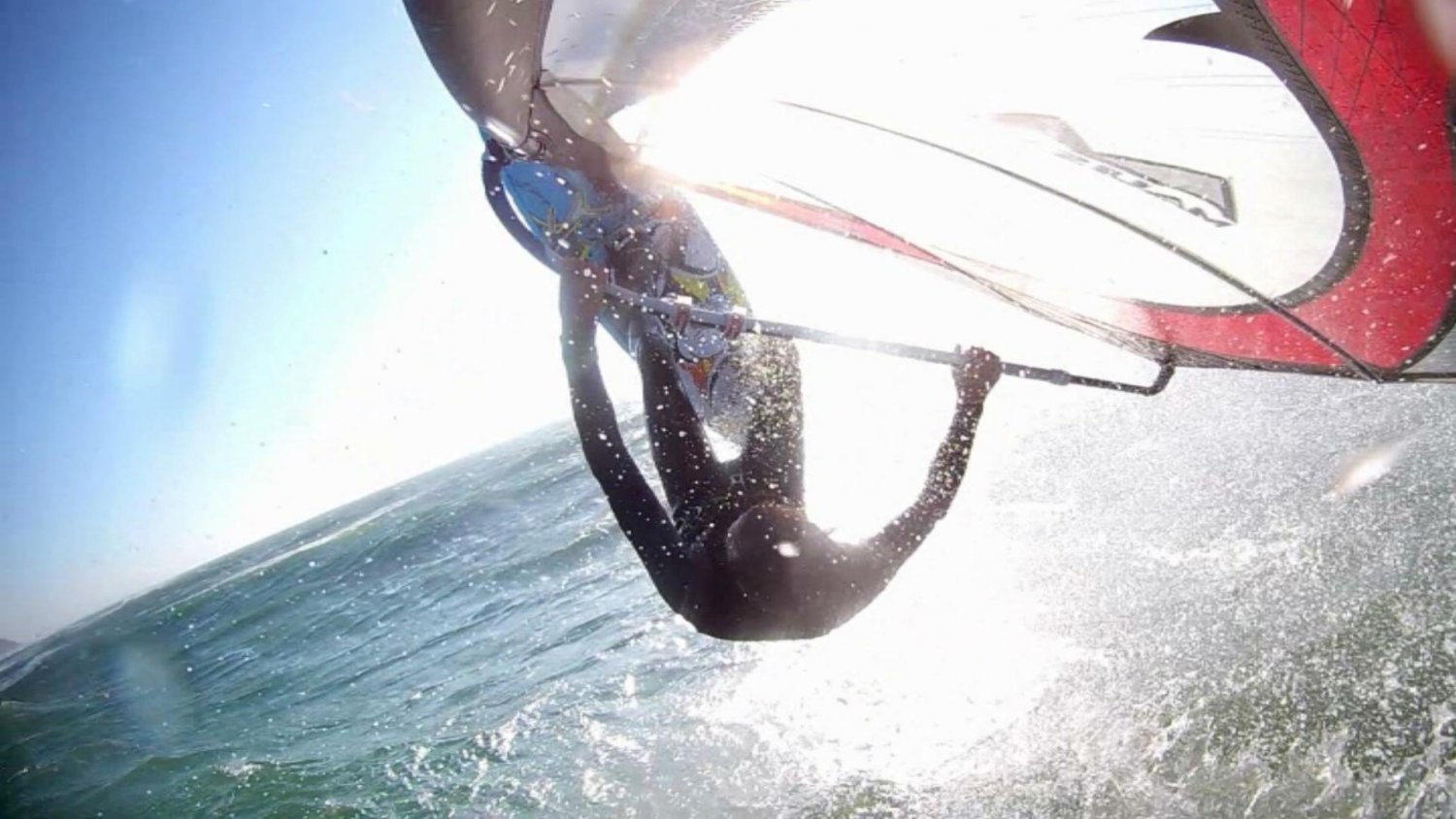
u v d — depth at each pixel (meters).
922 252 4.20
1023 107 3.31
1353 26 2.57
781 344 3.61
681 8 3.07
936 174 3.70
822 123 3.57
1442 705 4.01
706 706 7.12
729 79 3.37
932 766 5.23
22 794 13.16
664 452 3.44
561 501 24.45
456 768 7.91
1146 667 5.18
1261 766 4.19
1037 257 3.99
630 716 7.53
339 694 12.90
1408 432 6.02
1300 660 4.62
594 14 2.96
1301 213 3.28
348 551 33.09
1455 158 2.86
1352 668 4.43
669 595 2.82
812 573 2.74
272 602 28.61
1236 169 3.20
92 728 17.61
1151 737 4.65
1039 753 4.93
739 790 5.75
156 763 12.12
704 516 3.27
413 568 23.47
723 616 2.86
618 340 3.96
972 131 3.45
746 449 3.42
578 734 7.57
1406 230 3.18
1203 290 3.89
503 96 3.00
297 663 16.86
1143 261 3.83
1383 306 3.54
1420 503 5.29
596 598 12.27
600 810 6.17
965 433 3.09
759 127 3.60
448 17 2.62
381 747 9.30
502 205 3.84
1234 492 6.52
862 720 5.98
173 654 26.31
